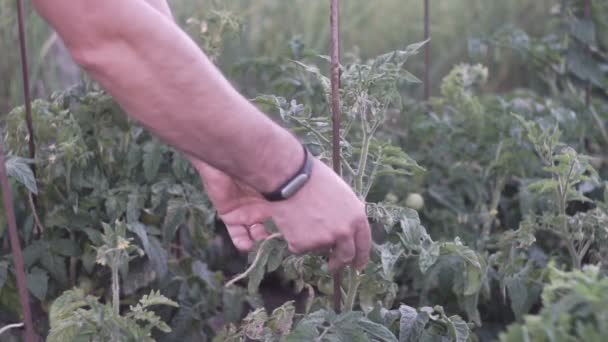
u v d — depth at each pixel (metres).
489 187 2.37
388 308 1.69
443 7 4.27
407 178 2.37
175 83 1.16
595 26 2.46
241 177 1.26
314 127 1.65
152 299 1.55
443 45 4.14
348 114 1.58
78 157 1.88
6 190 1.44
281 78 2.24
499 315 2.13
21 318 1.91
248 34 3.72
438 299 2.08
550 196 1.91
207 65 1.19
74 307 1.51
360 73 1.56
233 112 1.20
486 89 3.89
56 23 1.14
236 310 2.16
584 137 2.46
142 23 1.14
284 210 1.30
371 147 1.73
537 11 4.13
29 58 3.23
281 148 1.25
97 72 1.17
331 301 1.73
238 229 1.50
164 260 1.90
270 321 1.62
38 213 1.94
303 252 1.33
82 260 1.93
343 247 1.33
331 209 1.30
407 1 4.32
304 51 2.26
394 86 1.57
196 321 1.98
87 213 1.91
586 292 1.03
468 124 2.29
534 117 2.30
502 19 4.18
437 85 3.83
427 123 2.32
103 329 1.51
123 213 1.99
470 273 1.63
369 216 1.58
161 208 2.00
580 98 2.47
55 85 3.18
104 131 1.99
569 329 1.06
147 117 1.19
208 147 1.21
